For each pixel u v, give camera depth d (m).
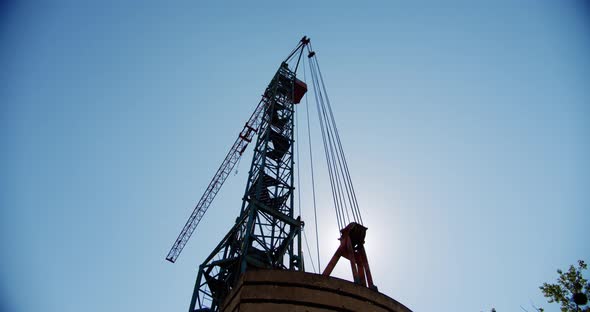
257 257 31.50
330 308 18.25
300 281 18.70
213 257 35.25
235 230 34.50
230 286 31.52
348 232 24.97
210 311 31.39
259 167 39.72
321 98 42.75
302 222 35.53
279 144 43.84
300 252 33.22
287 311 17.64
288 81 53.94
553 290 26.03
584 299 24.83
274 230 34.09
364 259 23.91
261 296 17.91
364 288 19.80
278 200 37.25
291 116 48.16
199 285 33.22
